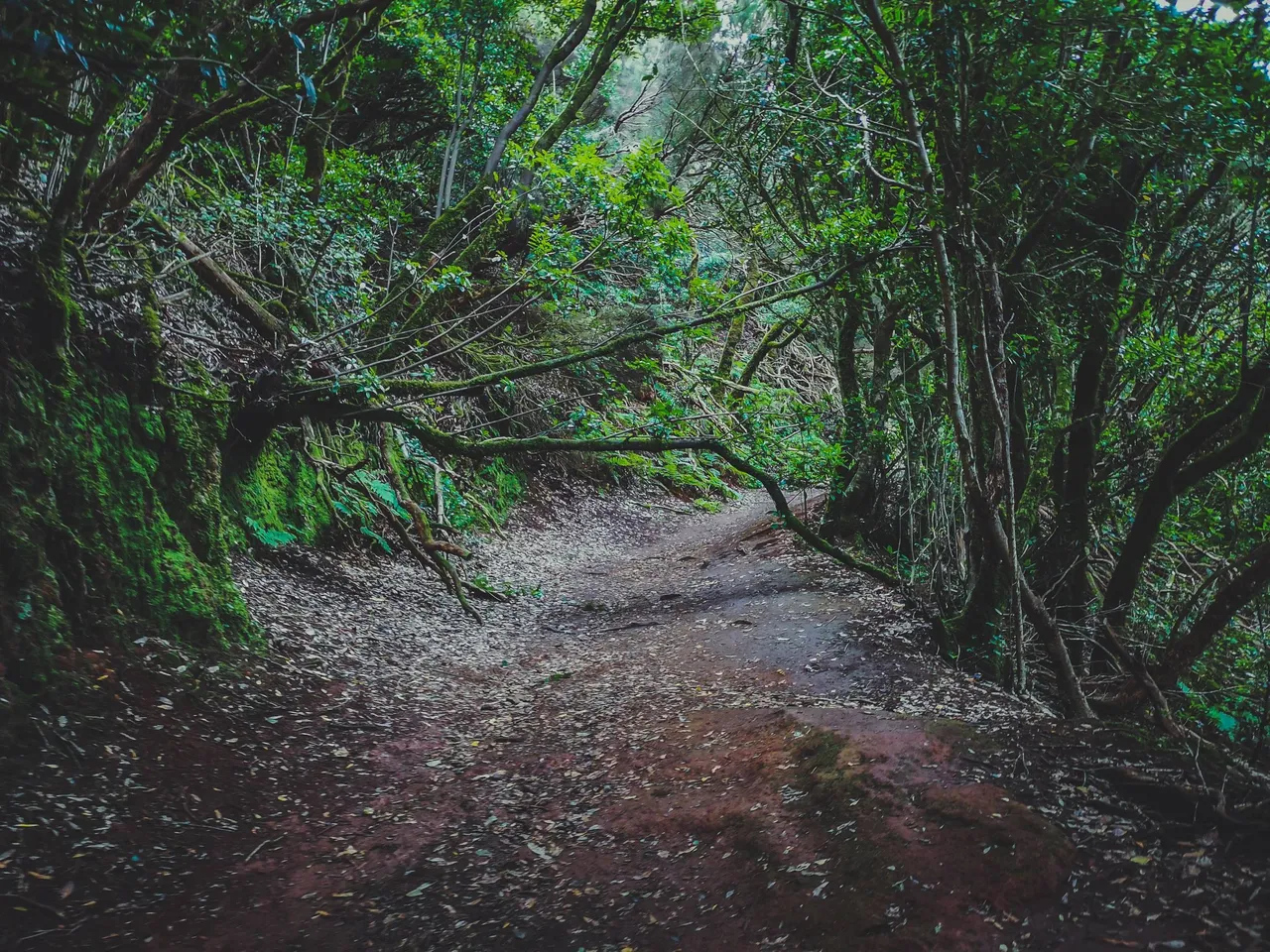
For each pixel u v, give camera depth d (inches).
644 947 134.0
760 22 451.8
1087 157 204.4
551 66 473.7
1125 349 266.5
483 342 531.8
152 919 136.3
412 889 152.7
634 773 195.8
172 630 212.8
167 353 257.4
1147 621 286.5
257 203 325.4
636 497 667.4
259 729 203.2
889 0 222.4
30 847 142.3
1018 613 221.8
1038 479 254.2
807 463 441.7
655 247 346.0
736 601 360.5
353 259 361.1
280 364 294.4
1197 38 159.6
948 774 156.6
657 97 548.1
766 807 164.7
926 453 338.6
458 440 308.7
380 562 368.8
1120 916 118.9
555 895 150.3
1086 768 156.4
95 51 87.2
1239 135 169.5
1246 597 213.2
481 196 456.4
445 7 479.5
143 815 160.1
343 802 184.2
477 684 270.2
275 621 261.6
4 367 187.0
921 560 354.3
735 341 687.7
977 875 130.2
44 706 169.0
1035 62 185.5
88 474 203.0
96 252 242.5
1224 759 161.9
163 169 323.3
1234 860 127.0
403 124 572.1
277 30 103.6
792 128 323.6
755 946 129.6
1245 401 204.4
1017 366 254.4
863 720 185.8
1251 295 199.9
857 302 376.2
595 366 445.7
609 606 382.9
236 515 301.1
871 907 129.3
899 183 224.1
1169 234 238.4
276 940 135.9
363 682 249.6
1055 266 238.7
